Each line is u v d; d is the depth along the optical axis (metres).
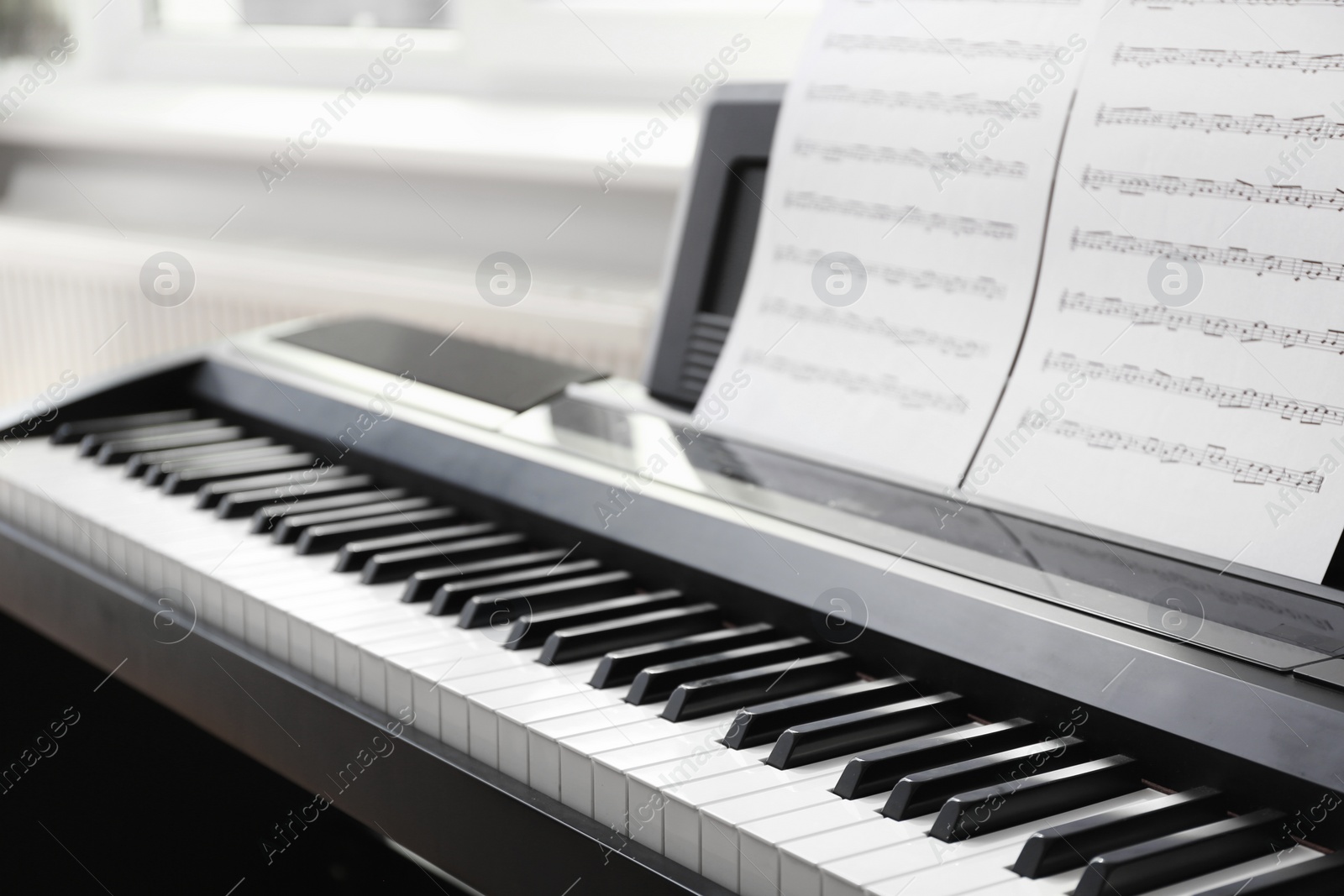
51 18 3.05
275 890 1.57
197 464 1.37
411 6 2.67
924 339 1.01
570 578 1.06
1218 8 0.88
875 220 1.05
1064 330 0.93
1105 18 0.94
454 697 0.87
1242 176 0.85
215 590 1.10
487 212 2.44
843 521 0.97
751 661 0.89
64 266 2.82
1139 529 0.87
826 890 0.64
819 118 1.10
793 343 1.10
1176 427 0.86
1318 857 0.64
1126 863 0.61
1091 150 0.92
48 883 1.52
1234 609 0.78
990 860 0.65
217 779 1.55
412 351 1.54
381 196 2.56
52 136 3.00
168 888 1.54
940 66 1.03
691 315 1.24
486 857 0.84
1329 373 0.80
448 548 1.12
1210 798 0.69
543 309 2.14
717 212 1.21
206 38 2.97
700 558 1.00
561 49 2.42
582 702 0.85
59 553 1.28
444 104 2.55
